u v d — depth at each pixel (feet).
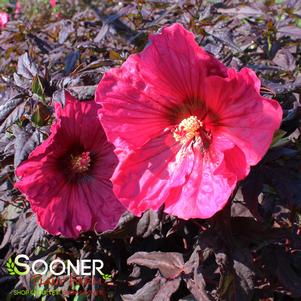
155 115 1.17
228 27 1.92
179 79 1.10
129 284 1.45
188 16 1.86
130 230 1.23
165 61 1.09
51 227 1.34
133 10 1.98
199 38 1.66
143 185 1.15
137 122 1.17
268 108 0.97
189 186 1.11
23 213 1.47
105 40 2.02
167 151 1.17
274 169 1.18
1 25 2.64
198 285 1.16
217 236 1.14
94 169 1.40
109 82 1.15
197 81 1.08
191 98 1.13
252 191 1.16
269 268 1.34
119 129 1.16
